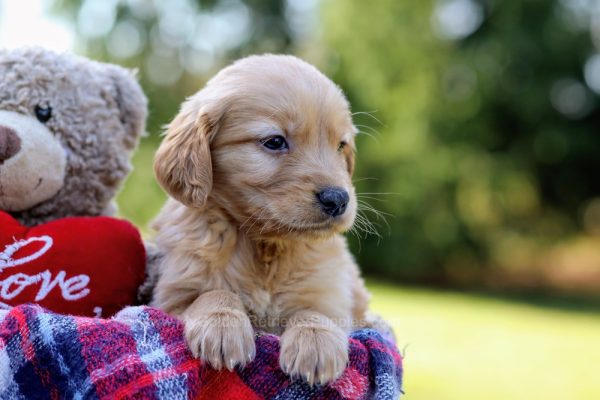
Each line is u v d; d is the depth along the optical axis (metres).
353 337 0.65
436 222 3.67
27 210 0.72
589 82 3.95
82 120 0.73
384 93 3.54
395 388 0.62
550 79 3.79
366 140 3.51
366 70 3.56
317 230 0.69
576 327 2.60
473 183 3.66
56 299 0.67
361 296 0.78
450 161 3.58
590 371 1.88
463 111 3.66
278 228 0.69
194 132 0.70
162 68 3.80
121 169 0.75
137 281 0.70
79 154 0.73
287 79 0.72
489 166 3.69
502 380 1.78
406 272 3.93
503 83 3.72
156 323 0.61
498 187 3.68
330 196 0.68
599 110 3.98
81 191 0.73
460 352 2.11
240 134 0.70
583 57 3.84
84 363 0.58
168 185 0.71
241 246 0.70
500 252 3.93
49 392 0.59
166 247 0.71
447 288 3.89
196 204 0.69
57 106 0.72
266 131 0.70
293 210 0.69
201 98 0.73
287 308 0.70
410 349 2.13
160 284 0.69
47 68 0.72
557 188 4.08
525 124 3.86
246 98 0.71
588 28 3.85
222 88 0.72
